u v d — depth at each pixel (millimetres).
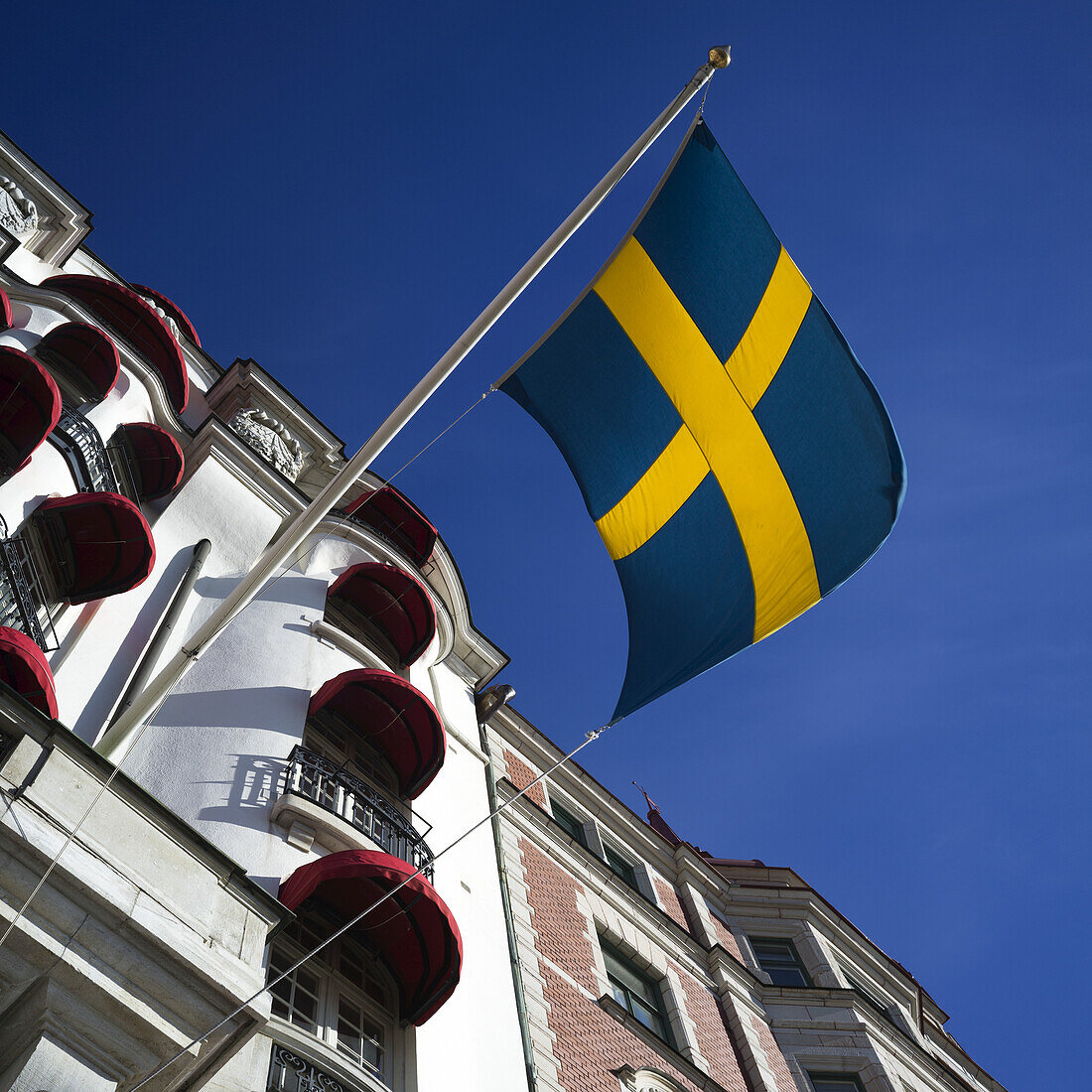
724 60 10586
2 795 9141
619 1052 18047
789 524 10523
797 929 26984
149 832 10148
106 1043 8703
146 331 22047
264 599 18266
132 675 15008
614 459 11562
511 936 17828
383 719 17219
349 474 10453
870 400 10414
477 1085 14133
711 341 11414
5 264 20344
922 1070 24859
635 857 25281
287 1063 11508
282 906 10875
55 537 15039
